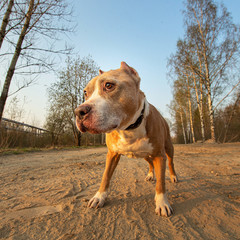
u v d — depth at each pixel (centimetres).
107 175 84
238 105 689
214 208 73
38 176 126
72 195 89
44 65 232
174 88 795
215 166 159
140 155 86
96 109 62
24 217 67
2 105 222
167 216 68
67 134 634
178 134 1439
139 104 77
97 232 57
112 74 72
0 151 279
